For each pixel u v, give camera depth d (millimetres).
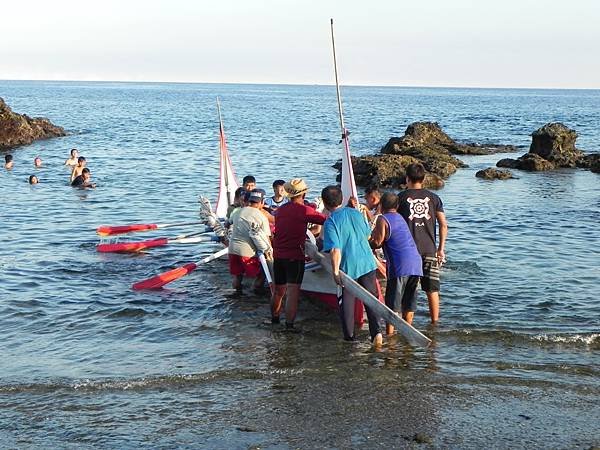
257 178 26688
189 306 10469
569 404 6945
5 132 39875
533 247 14672
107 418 6617
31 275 12070
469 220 18031
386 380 7520
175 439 6207
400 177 26109
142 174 27172
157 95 175500
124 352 8484
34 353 8445
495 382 7461
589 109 115938
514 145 45094
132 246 14078
